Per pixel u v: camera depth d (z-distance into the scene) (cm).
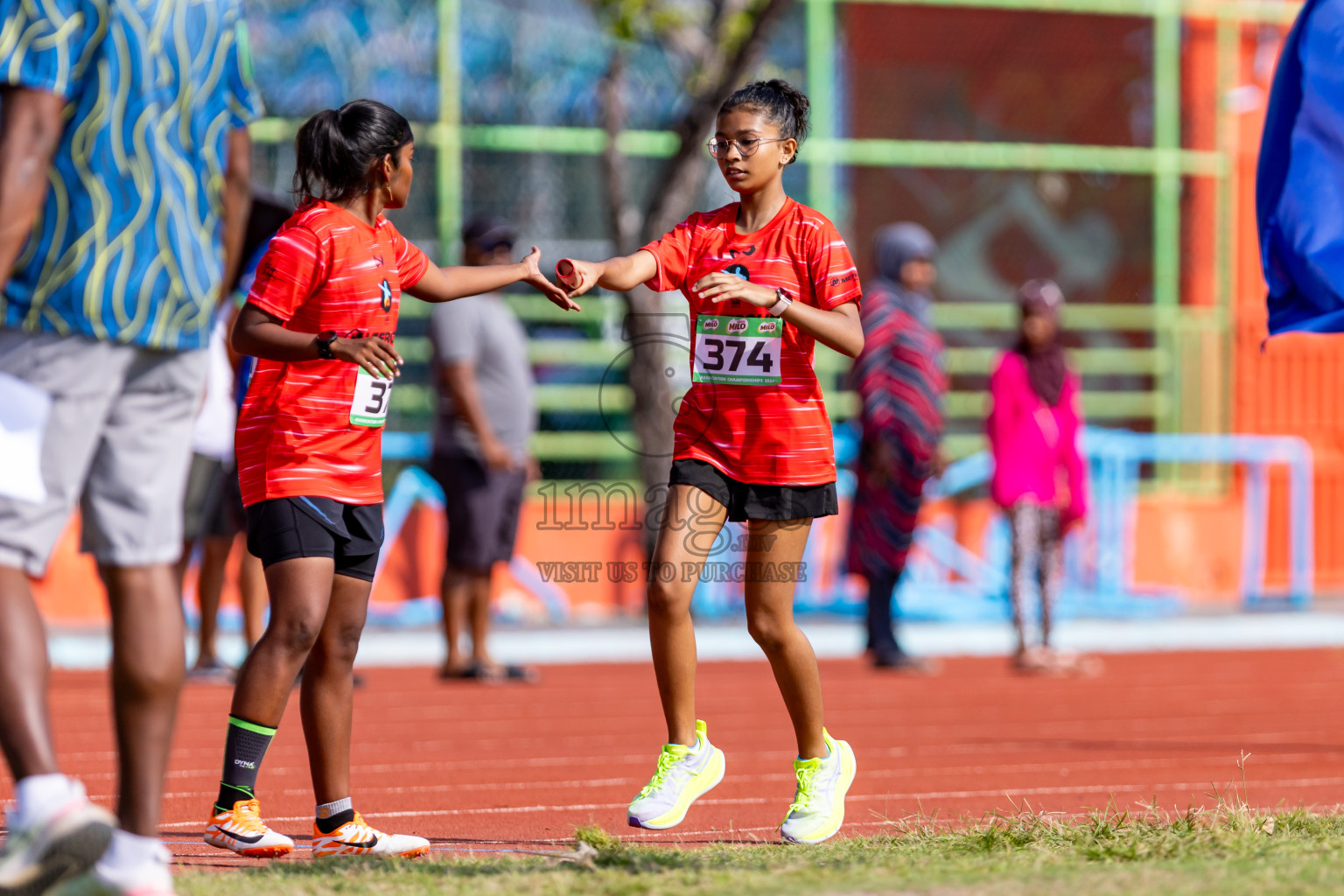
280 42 4347
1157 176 4934
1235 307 4972
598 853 1311
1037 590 3478
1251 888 1087
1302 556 4812
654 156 4581
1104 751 2319
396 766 2141
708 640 3838
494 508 3061
